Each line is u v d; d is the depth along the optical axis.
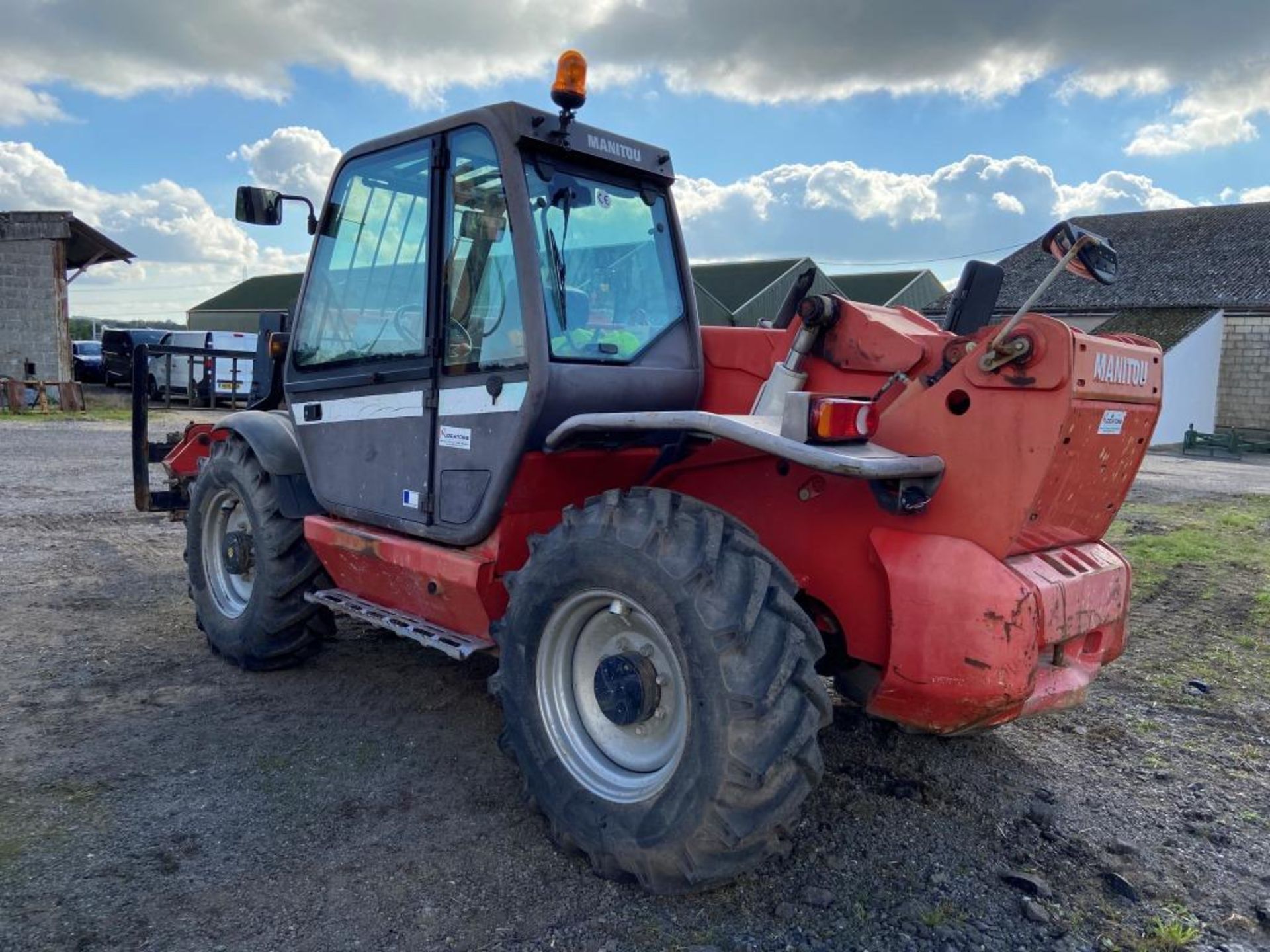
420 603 3.52
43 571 6.18
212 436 4.60
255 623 4.21
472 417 3.17
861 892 2.70
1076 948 2.47
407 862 2.80
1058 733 3.90
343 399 3.71
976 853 2.93
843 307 3.09
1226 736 3.90
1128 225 32.09
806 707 2.47
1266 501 11.63
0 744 3.54
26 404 18.83
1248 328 26.70
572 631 2.87
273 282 49.22
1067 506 2.82
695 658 2.46
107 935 2.42
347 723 3.81
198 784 3.26
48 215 19.36
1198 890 2.76
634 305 3.40
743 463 3.20
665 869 2.55
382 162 3.60
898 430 2.81
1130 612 5.85
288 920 2.51
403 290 3.47
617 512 2.71
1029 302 2.58
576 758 2.84
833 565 2.95
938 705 2.70
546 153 3.16
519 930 2.48
